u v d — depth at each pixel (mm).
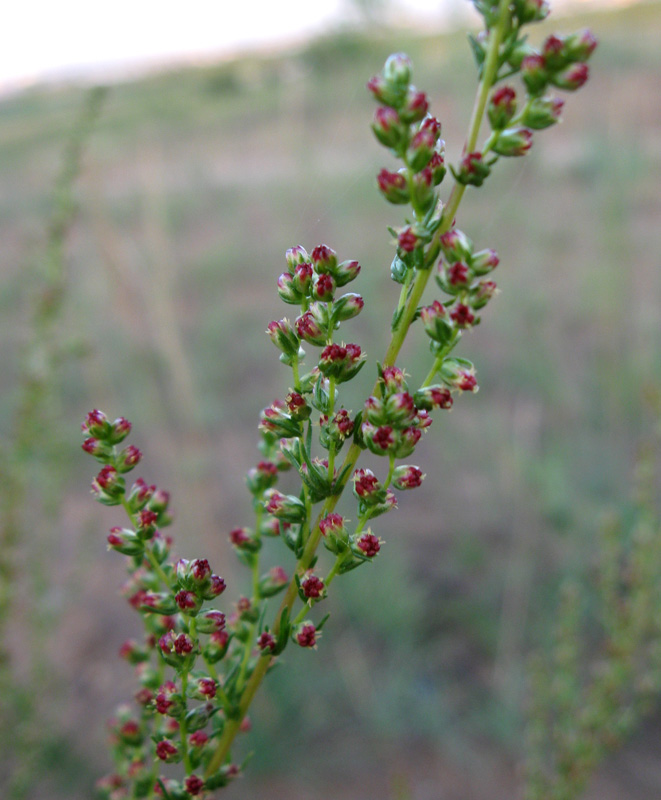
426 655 393
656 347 535
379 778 343
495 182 888
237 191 1146
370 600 394
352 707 365
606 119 991
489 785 336
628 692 236
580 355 601
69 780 313
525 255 762
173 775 315
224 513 490
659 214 757
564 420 538
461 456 530
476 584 431
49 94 1941
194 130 1595
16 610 277
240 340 752
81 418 538
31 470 274
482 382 607
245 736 348
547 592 398
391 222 847
